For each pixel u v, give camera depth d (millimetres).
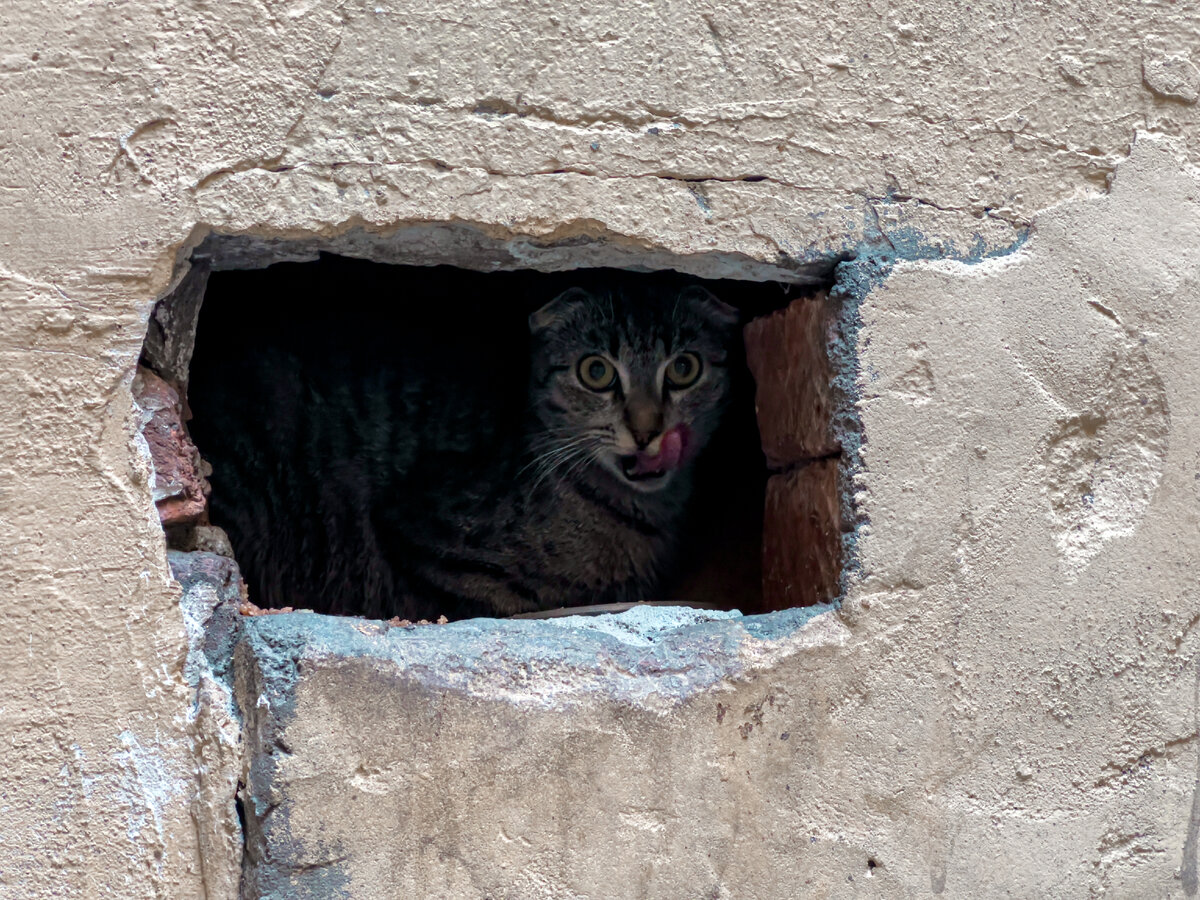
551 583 2531
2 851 1327
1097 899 1622
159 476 1441
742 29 1522
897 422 1559
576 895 1447
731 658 1511
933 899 1563
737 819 1499
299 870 1368
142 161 1365
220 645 1395
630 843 1464
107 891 1349
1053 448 1618
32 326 1338
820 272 1607
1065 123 1644
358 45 1410
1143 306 1657
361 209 1411
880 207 1576
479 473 2504
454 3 1435
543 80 1460
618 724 1462
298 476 2514
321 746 1376
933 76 1595
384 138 1417
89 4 1353
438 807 1408
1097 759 1628
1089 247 1643
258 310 2496
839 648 1536
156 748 1359
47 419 1342
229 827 1365
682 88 1503
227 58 1382
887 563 1553
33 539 1337
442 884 1410
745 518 2514
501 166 1447
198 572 1417
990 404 1592
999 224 1618
